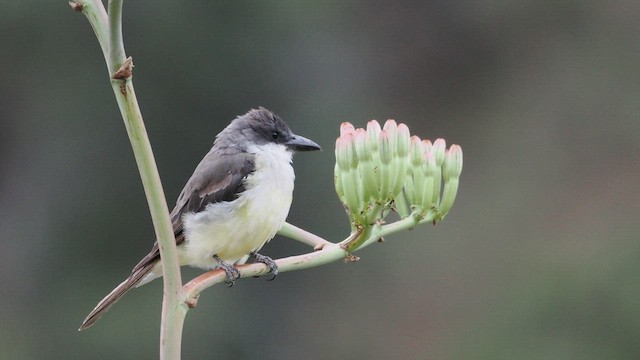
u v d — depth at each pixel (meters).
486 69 23.48
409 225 5.31
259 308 17.47
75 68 17.95
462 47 23.64
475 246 19.31
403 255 19.12
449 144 22.44
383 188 5.07
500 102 22.95
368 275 18.80
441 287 18.67
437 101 23.34
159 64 17.58
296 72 18.66
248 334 17.27
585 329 17.56
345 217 17.53
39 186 17.95
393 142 5.12
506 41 23.47
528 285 18.23
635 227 18.95
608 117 21.70
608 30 22.91
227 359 17.06
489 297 18.44
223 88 17.89
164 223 4.26
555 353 17.25
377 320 18.16
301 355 17.52
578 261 18.34
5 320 17.44
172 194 17.55
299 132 18.69
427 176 5.34
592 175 20.67
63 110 17.95
